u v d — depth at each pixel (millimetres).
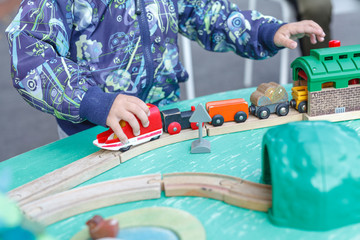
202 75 2512
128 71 952
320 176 492
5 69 2842
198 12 1050
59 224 562
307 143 510
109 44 925
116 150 720
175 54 1032
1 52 3117
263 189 573
